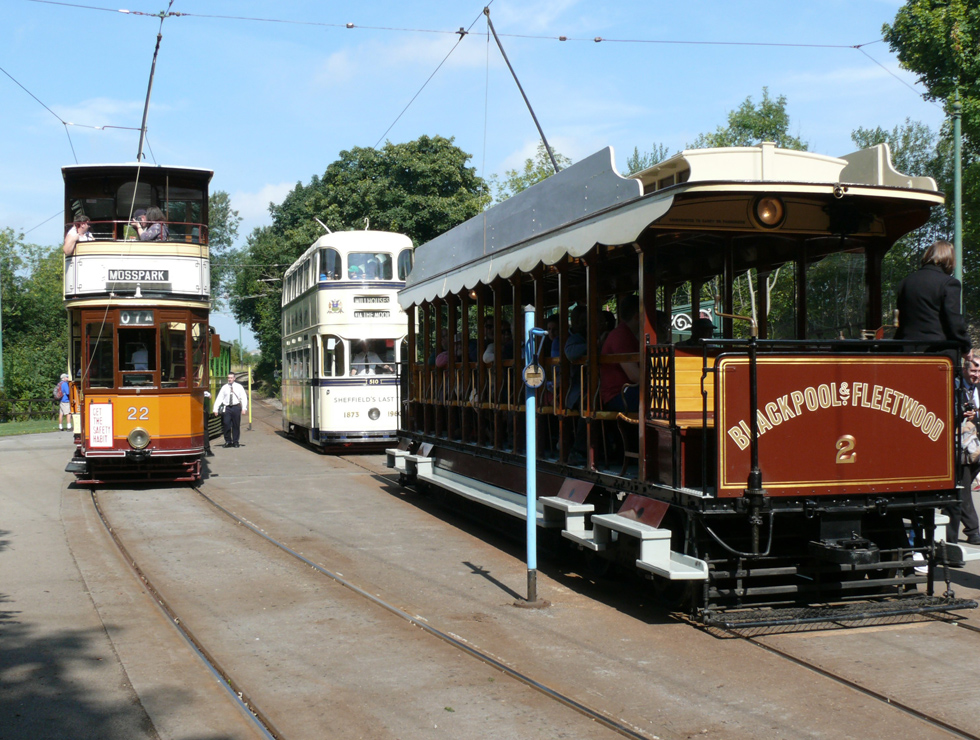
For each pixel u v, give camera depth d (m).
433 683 5.61
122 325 15.28
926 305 7.28
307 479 17.06
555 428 9.77
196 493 14.95
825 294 7.84
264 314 66.94
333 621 7.09
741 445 6.55
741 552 6.75
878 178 7.47
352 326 22.12
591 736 4.75
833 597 7.41
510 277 10.09
